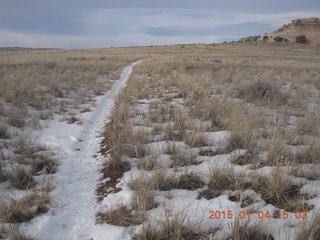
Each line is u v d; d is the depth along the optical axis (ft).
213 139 15.75
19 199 9.48
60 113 23.91
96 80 43.93
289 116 21.13
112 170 12.76
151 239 7.64
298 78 43.68
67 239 8.00
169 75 48.96
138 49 204.95
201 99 25.73
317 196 9.50
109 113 24.56
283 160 12.22
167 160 13.17
